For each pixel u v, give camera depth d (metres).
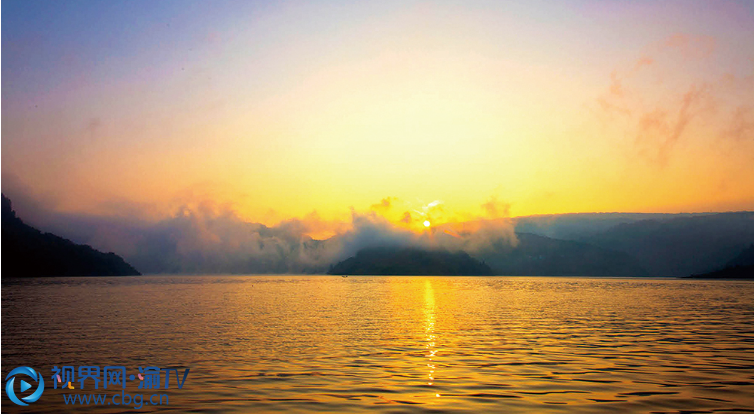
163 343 39.25
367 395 22.34
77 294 133.12
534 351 34.69
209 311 74.31
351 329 49.53
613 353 33.78
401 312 72.94
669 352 34.12
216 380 25.55
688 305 90.81
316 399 21.66
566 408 20.23
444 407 20.36
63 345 38.16
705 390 23.19
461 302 100.38
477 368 28.48
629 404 20.81
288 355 33.28
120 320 59.09
